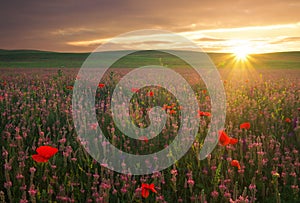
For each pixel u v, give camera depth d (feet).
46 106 27.20
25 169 14.62
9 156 15.56
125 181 12.74
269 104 28.04
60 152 16.92
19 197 12.45
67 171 14.99
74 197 12.50
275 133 19.75
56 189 13.17
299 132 18.65
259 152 14.37
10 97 29.96
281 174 14.89
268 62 201.77
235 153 16.14
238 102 29.63
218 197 12.98
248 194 13.03
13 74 67.36
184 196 13.28
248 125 17.66
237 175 14.82
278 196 12.23
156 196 12.32
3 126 22.25
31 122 22.39
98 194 12.02
